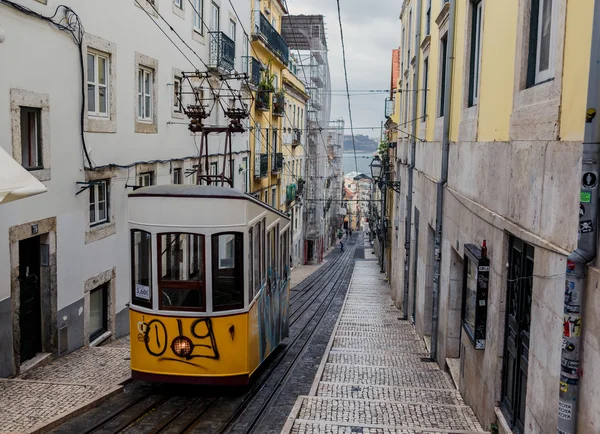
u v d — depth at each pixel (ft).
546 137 17.46
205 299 25.62
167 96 47.21
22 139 29.60
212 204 25.58
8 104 27.58
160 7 45.24
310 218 145.48
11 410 22.47
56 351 32.12
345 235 256.11
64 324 32.89
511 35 22.26
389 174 92.99
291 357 37.65
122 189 39.60
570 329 13.92
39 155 30.58
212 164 60.59
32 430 20.21
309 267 128.57
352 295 79.71
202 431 22.72
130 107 40.63
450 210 33.78
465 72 31.22
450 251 33.47
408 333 48.85
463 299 28.55
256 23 80.79
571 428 14.14
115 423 22.52
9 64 27.53
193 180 53.62
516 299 20.66
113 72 37.81
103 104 37.55
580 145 14.73
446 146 35.68
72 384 26.13
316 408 24.50
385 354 39.24
